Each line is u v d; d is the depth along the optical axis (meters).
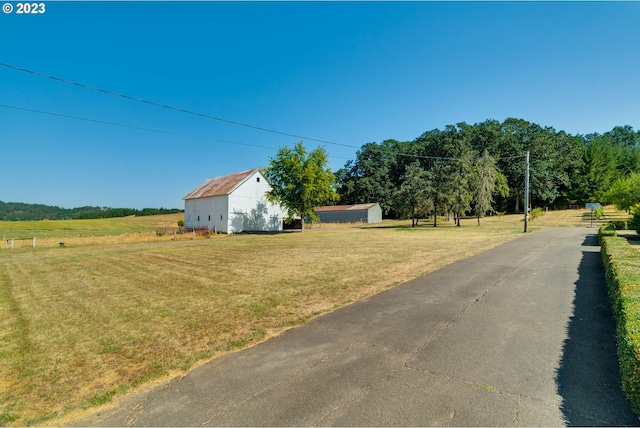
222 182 36.97
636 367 2.68
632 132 91.19
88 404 3.13
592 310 5.29
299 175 30.12
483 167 34.75
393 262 10.63
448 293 6.62
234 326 5.15
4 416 2.97
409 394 3.05
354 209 55.22
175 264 12.16
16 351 4.46
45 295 7.86
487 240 17.05
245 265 11.20
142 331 5.08
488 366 3.55
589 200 56.22
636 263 6.41
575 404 2.83
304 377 3.46
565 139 61.03
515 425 2.58
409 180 37.56
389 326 4.89
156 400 3.16
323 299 6.51
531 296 6.20
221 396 3.17
